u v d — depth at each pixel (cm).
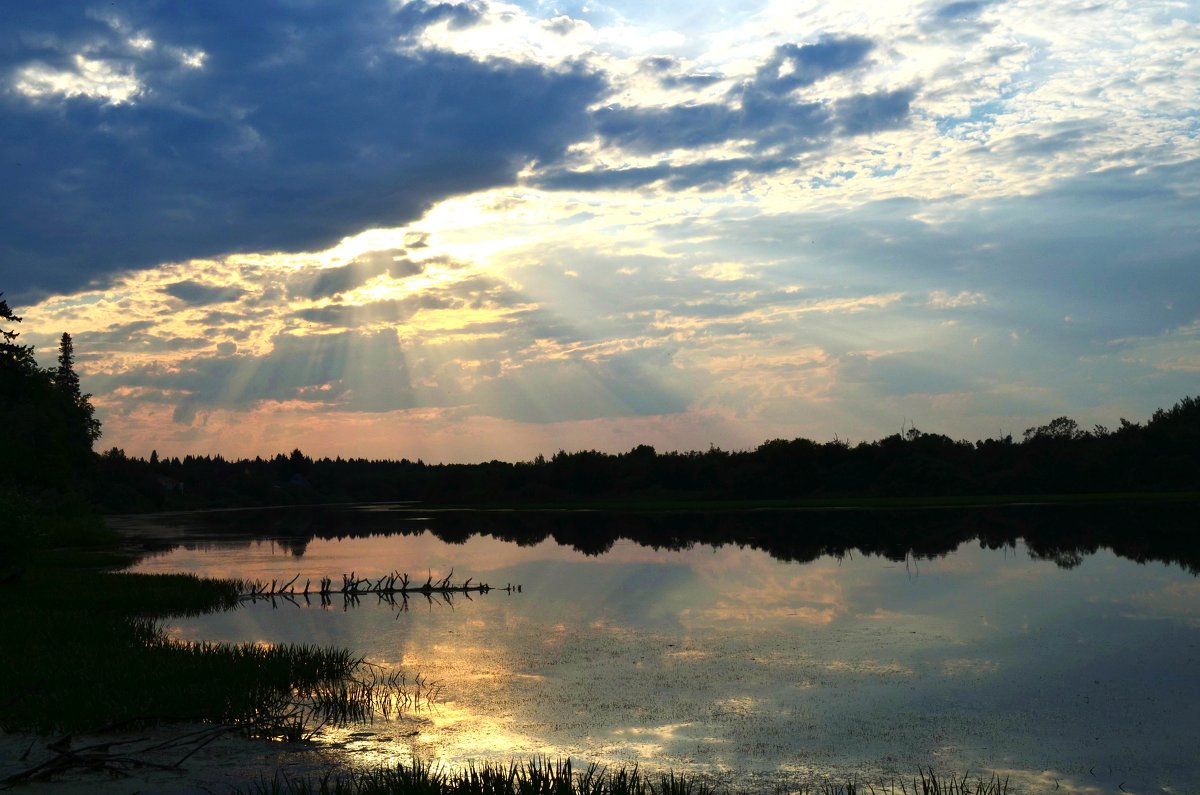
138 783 1254
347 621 2866
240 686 1733
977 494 11031
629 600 3166
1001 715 1628
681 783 1193
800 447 12200
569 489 14712
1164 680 1855
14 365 4222
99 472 14112
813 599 3070
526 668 2072
